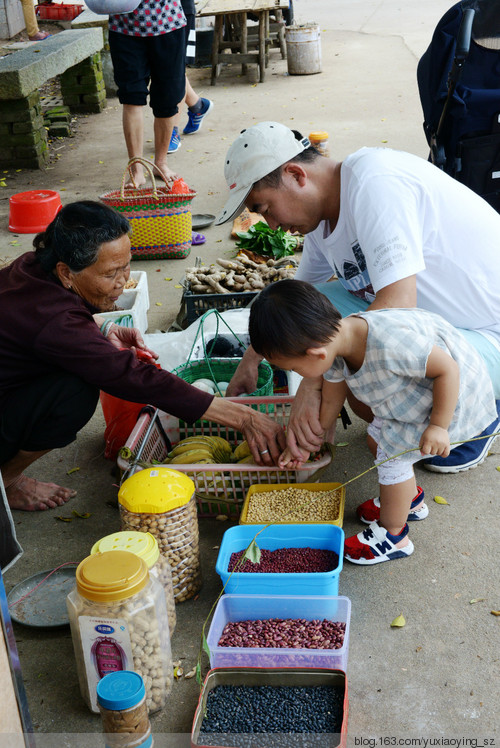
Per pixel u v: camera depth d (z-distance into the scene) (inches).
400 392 96.0
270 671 83.3
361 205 102.7
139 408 125.4
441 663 89.0
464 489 119.8
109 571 79.9
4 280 104.7
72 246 96.9
